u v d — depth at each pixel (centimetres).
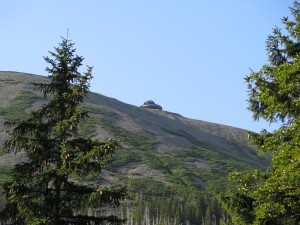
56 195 2377
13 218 2395
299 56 2186
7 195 2308
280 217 2153
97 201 2273
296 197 2056
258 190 2092
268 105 2198
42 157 2395
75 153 2373
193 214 18712
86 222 2361
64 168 2302
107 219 2377
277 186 2022
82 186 2417
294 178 1959
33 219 2244
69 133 2447
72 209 2380
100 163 2320
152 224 17350
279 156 2075
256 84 2277
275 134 2223
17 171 2405
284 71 2053
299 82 2045
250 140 2445
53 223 2280
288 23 2334
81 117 2409
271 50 2430
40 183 2314
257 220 2169
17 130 2441
